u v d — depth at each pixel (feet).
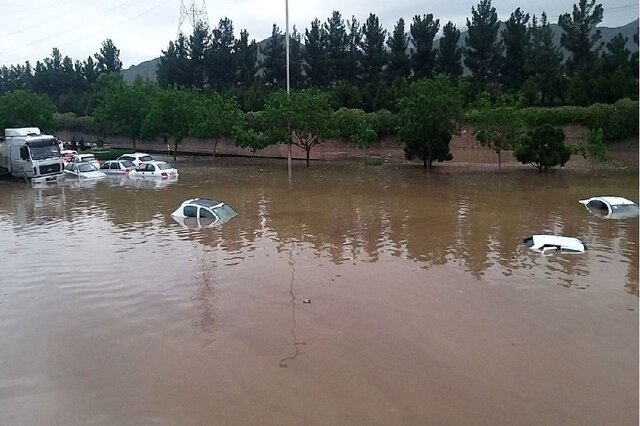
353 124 155.74
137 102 180.04
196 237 60.75
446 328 35.83
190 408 27.07
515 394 27.84
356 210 74.84
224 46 235.20
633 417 25.68
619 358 31.42
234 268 49.39
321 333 35.40
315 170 125.49
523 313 38.11
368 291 42.93
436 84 121.19
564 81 155.33
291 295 42.37
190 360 32.09
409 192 89.45
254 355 32.55
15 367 31.71
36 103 190.08
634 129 127.13
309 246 56.34
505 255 51.75
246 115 170.50
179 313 39.29
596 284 43.57
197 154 176.24
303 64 221.66
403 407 26.78
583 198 80.79
